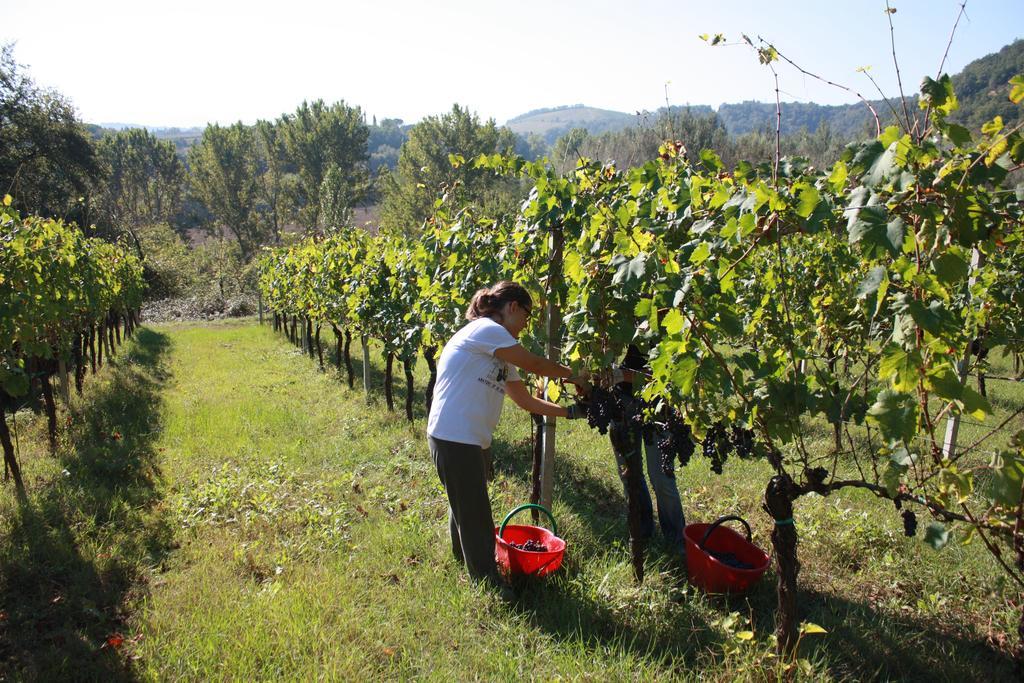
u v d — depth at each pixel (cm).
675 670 300
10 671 296
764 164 339
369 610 344
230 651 306
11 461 491
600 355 342
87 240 1187
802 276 721
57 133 3105
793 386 266
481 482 358
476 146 3719
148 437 706
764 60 244
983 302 457
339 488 540
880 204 223
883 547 423
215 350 1545
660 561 394
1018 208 273
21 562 389
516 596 358
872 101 235
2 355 525
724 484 546
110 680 291
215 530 453
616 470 590
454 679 290
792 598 288
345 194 4078
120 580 384
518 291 362
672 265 271
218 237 5262
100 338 1134
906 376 224
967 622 344
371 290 850
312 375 1151
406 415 800
